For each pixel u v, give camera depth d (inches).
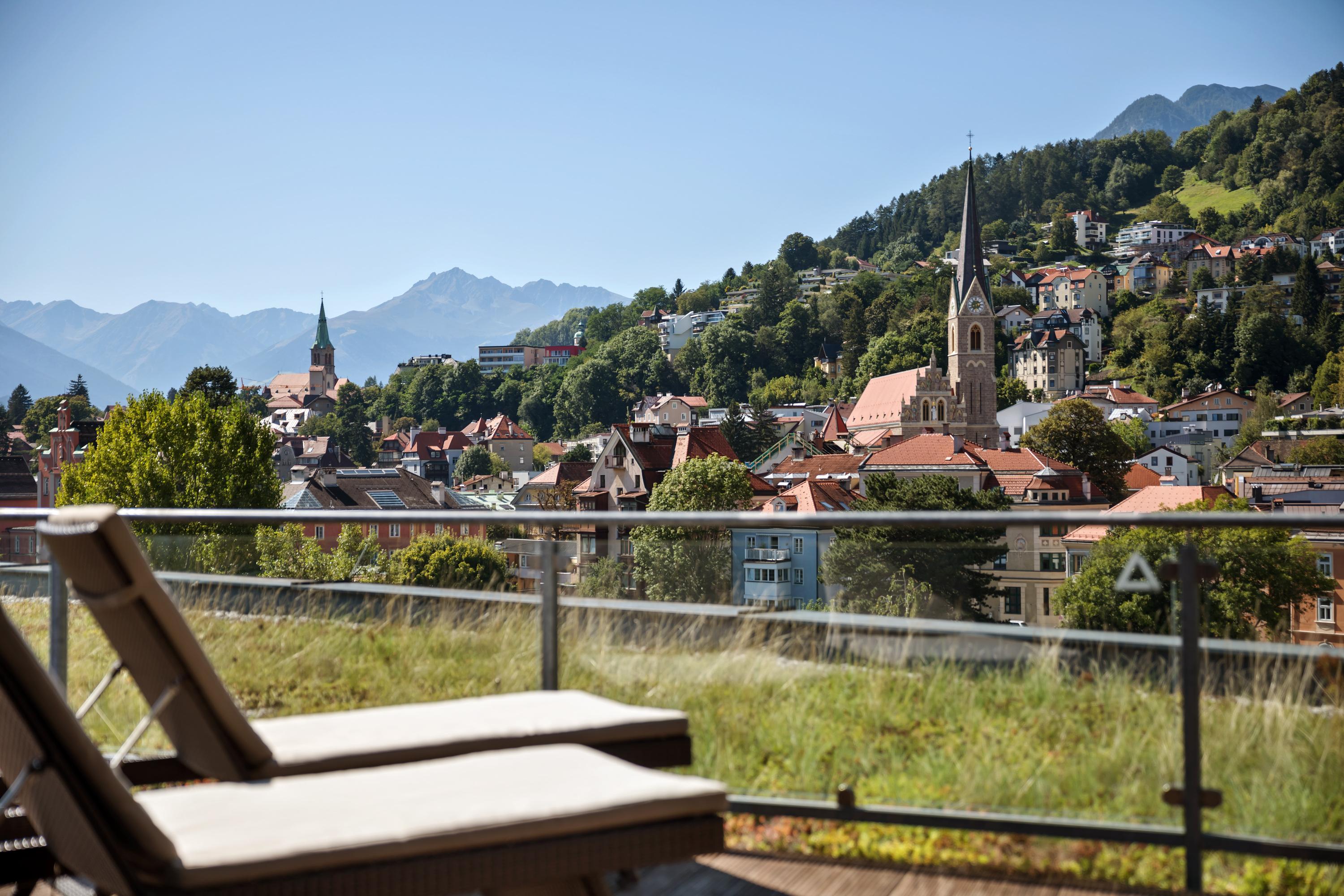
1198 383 7411.4
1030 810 125.6
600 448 7706.7
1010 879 117.8
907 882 118.2
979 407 4918.8
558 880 89.4
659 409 7701.8
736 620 138.8
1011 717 126.6
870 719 132.6
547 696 125.6
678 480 2426.2
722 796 88.4
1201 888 119.4
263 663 158.9
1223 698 119.3
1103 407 6998.0
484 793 87.3
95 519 78.2
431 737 104.8
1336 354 6815.9
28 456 4916.3
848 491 2501.2
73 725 72.2
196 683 88.3
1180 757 120.9
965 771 128.2
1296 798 116.5
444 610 152.8
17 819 102.0
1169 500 1908.2
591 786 88.6
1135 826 121.2
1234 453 6008.9
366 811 82.9
